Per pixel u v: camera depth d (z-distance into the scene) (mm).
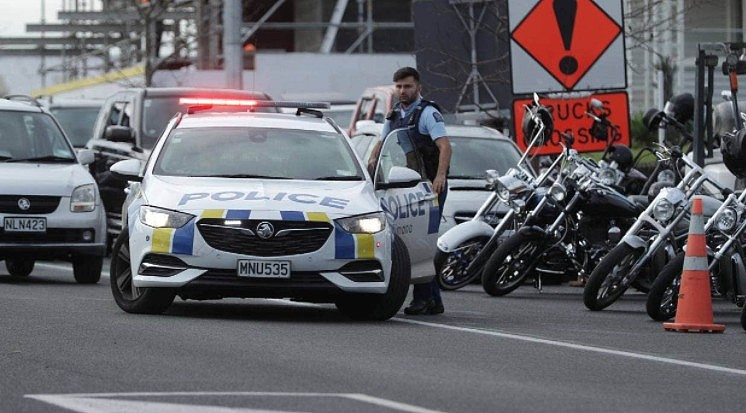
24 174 43094
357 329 30359
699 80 43656
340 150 34500
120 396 20906
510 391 22000
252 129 34812
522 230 39594
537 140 43250
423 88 64812
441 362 25219
